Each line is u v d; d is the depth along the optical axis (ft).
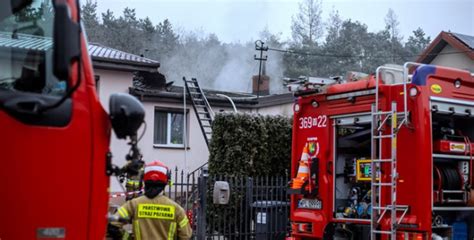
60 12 8.78
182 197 33.58
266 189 34.37
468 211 25.88
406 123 23.40
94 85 10.37
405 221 23.18
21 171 9.37
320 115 27.81
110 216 14.24
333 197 27.09
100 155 10.14
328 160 27.37
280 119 38.73
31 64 10.12
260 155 37.50
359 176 26.32
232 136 37.04
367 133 26.81
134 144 10.81
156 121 62.39
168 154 62.18
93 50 62.03
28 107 9.43
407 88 23.75
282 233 34.09
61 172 9.59
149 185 18.21
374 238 23.84
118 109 10.39
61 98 9.73
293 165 28.78
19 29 10.44
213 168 37.42
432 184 23.34
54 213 9.52
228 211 33.99
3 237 9.23
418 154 23.17
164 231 18.02
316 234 27.37
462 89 24.98
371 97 25.48
